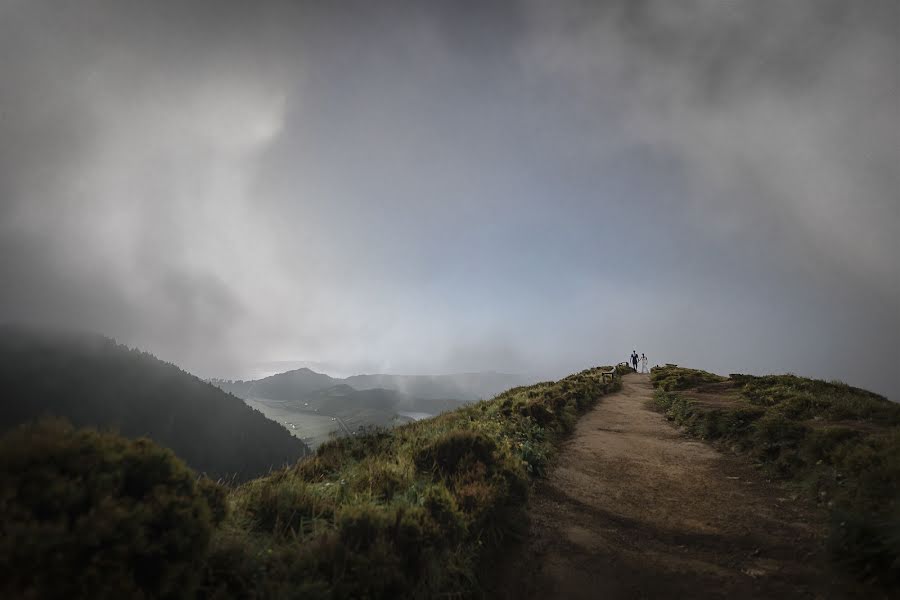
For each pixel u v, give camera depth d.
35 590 2.49
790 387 15.68
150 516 3.12
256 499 5.18
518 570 5.08
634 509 6.85
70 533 2.76
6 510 2.72
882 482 5.84
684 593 4.46
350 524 4.48
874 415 9.93
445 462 7.42
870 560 4.33
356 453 8.69
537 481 8.11
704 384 19.84
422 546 4.41
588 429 13.09
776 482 7.59
